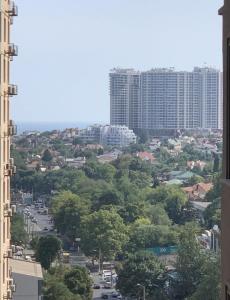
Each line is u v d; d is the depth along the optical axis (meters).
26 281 130.25
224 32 32.50
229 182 30.97
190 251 178.75
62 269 181.12
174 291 176.75
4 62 75.62
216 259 167.88
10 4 78.56
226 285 31.30
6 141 77.69
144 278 180.50
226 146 32.28
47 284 154.38
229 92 32.09
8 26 77.69
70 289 171.00
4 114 76.00
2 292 76.00
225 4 32.31
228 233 31.12
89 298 173.88
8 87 77.56
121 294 193.25
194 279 176.25
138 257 184.62
